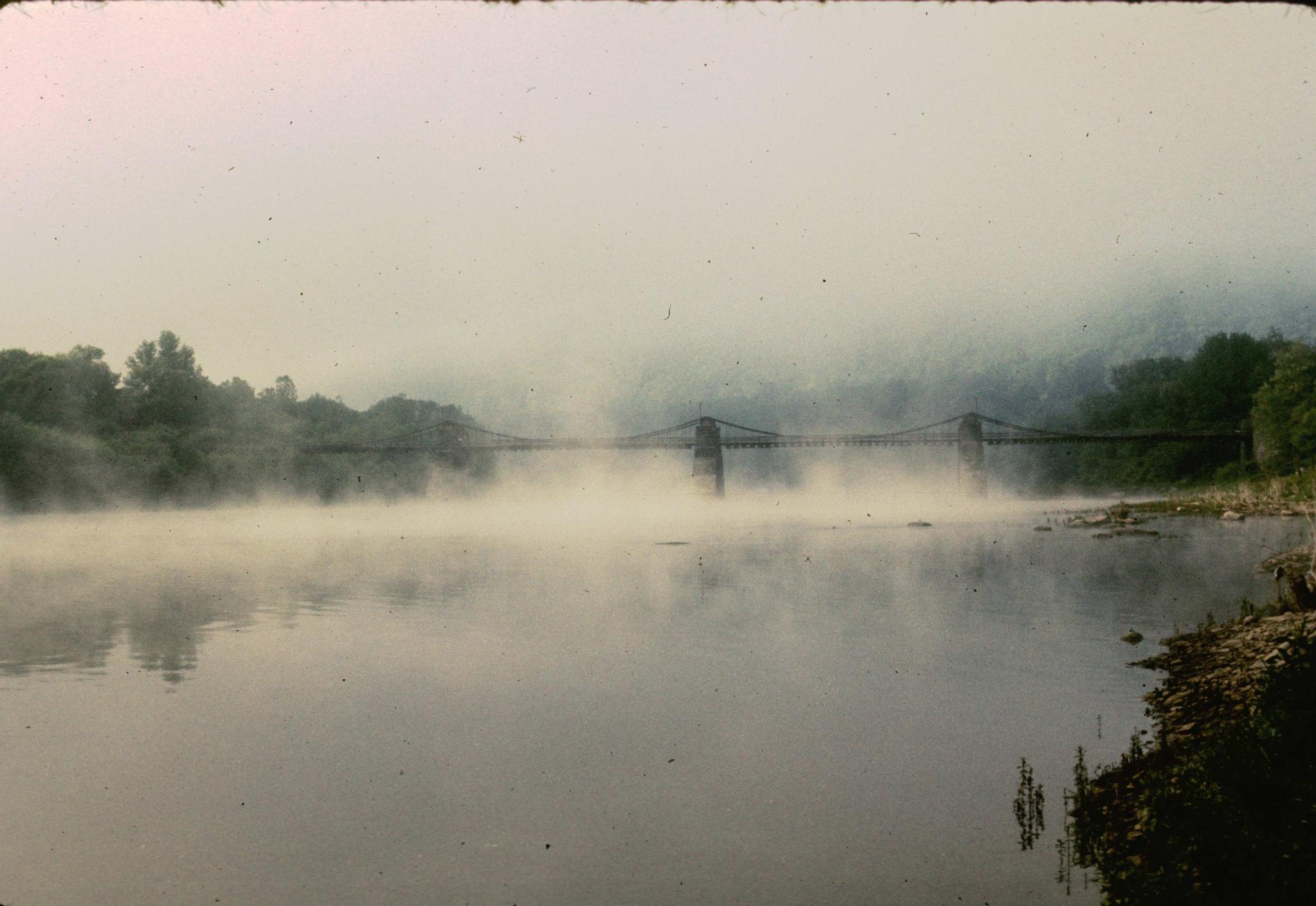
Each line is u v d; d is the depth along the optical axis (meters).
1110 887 13.74
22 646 37.66
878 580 57.19
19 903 14.55
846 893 14.50
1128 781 17.83
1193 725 19.64
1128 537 84.56
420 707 26.52
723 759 21.44
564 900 14.70
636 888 14.98
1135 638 33.41
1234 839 12.36
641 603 48.56
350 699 27.62
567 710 26.08
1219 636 30.11
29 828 17.72
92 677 31.52
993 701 25.70
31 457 156.88
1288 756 14.12
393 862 16.16
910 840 16.44
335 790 19.77
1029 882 14.45
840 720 24.45
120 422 186.25
